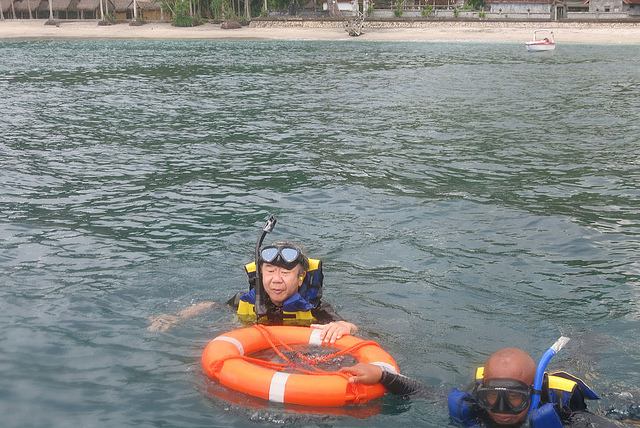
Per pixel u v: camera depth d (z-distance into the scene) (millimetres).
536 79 23672
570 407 2953
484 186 8023
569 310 4406
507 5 60781
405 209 6898
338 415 3072
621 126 13070
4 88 19797
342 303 4465
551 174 8758
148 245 5637
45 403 3156
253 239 5840
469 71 26891
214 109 15398
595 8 62531
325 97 17906
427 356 3727
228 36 55812
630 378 3465
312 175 8469
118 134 11734
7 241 5664
